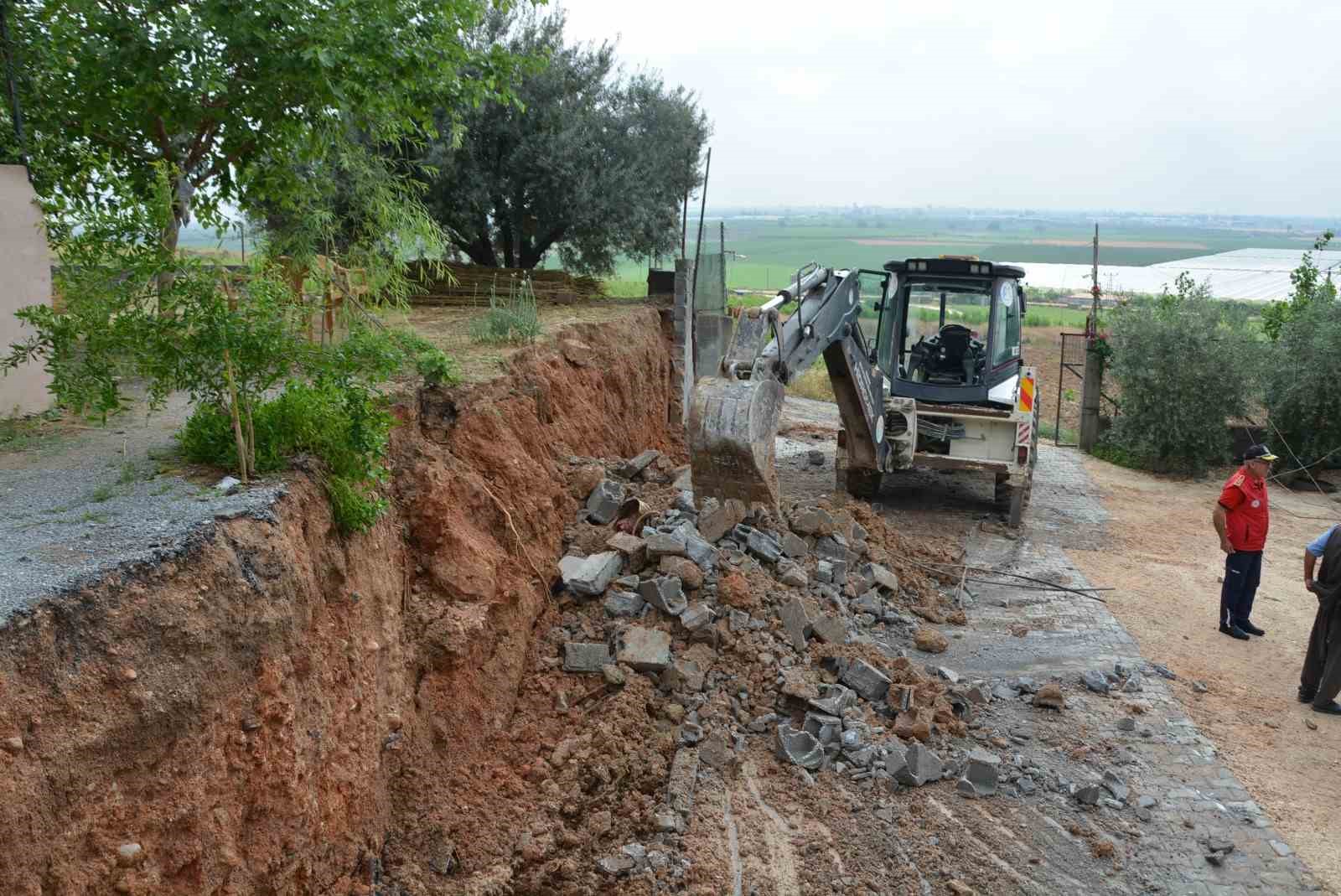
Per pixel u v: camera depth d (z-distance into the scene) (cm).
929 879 588
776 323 973
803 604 819
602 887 568
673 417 1443
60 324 526
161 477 529
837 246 14025
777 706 727
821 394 2473
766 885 568
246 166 951
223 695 421
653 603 773
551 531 822
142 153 925
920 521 1370
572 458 935
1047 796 679
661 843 596
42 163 804
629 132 1816
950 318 1421
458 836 582
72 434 632
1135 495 1662
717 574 817
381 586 590
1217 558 1277
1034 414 1395
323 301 775
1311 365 1802
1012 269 1353
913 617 968
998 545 1278
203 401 573
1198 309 1889
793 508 1050
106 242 511
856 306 1193
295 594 475
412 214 1076
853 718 715
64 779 351
